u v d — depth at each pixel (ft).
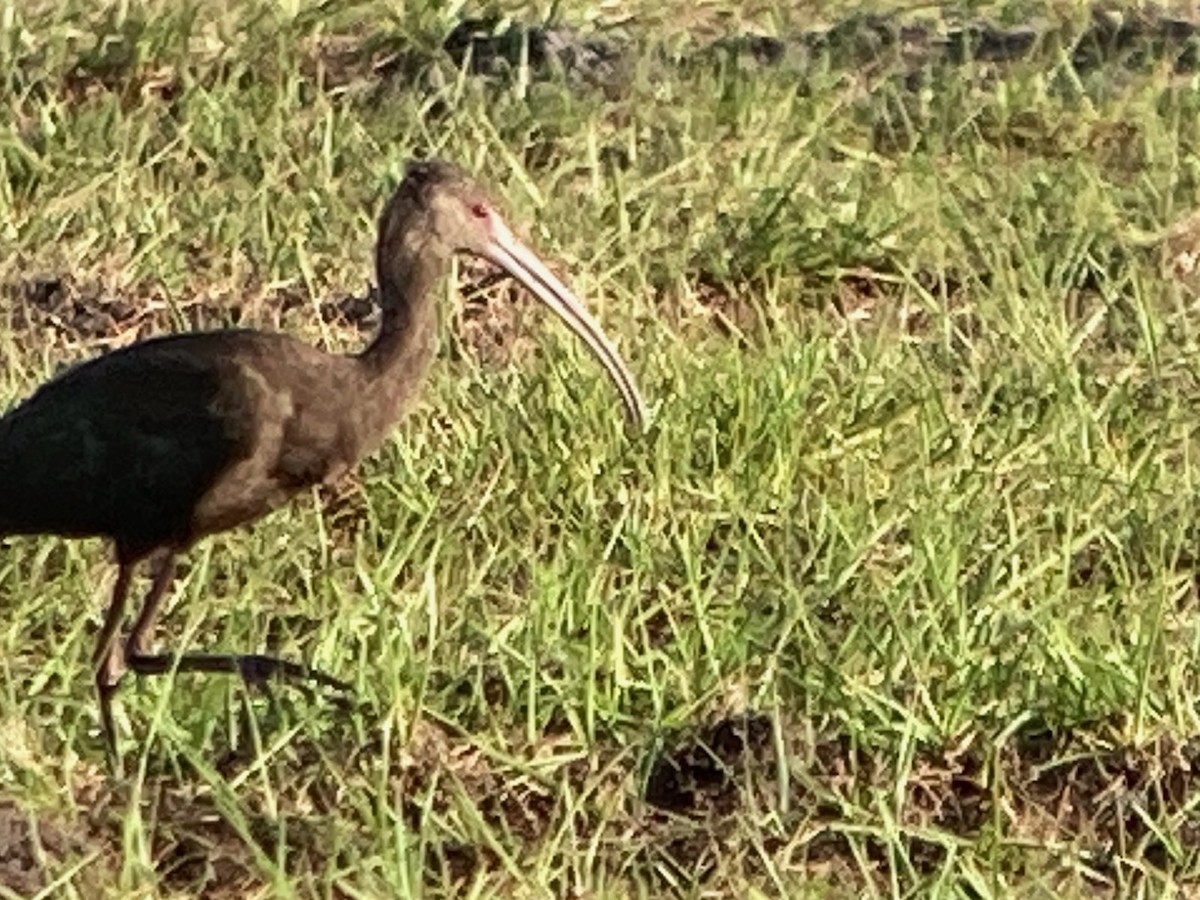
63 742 38.88
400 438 46.98
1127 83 67.00
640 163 60.90
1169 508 45.96
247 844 35.94
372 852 36.29
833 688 39.65
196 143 60.44
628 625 41.96
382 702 39.06
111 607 39.32
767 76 65.62
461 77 62.95
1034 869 36.73
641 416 44.27
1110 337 53.93
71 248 55.52
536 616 41.50
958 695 39.81
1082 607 42.68
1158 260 57.21
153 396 39.63
